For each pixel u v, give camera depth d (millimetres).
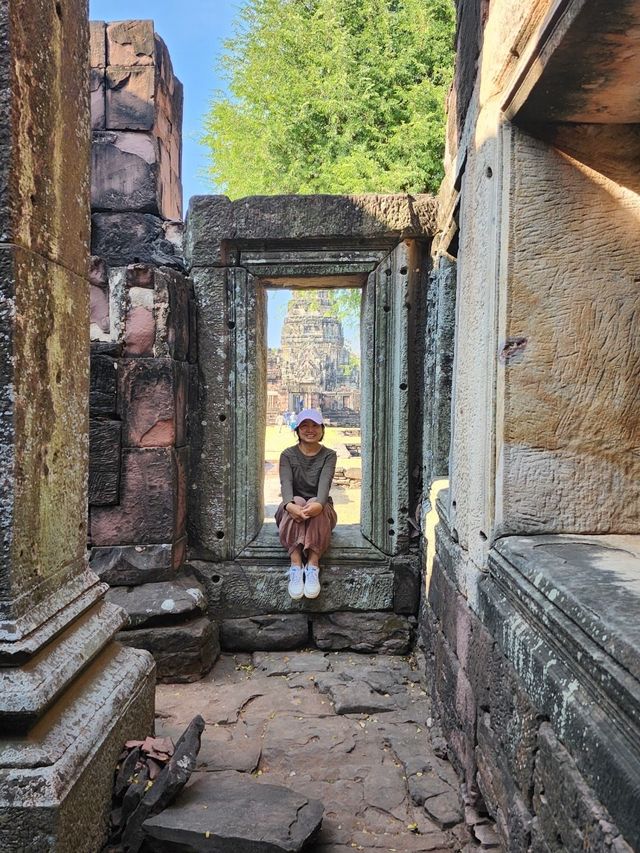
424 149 8414
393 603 4449
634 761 1224
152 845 2246
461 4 3082
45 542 2246
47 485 2252
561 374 2246
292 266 4520
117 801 2311
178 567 4332
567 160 2244
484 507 2367
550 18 1756
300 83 9156
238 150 10250
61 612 2285
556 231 2240
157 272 4133
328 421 26000
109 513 4160
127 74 5035
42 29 2143
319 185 9117
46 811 1844
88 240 2619
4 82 1941
